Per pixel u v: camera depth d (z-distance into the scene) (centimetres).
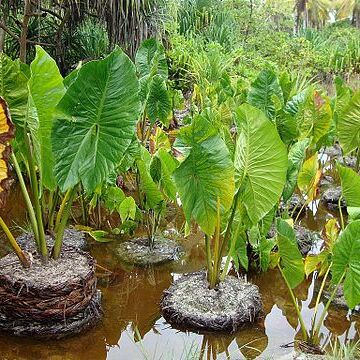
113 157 268
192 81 992
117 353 273
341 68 1243
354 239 257
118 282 347
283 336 291
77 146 266
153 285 346
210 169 272
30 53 870
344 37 1667
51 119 287
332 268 271
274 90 440
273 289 348
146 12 788
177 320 294
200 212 282
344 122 495
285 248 272
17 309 270
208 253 306
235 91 760
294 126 410
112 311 313
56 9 883
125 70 262
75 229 402
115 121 265
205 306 296
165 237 414
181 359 265
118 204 408
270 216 345
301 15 2480
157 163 366
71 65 904
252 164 276
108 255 380
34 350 269
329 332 299
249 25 1488
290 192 375
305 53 1252
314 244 416
